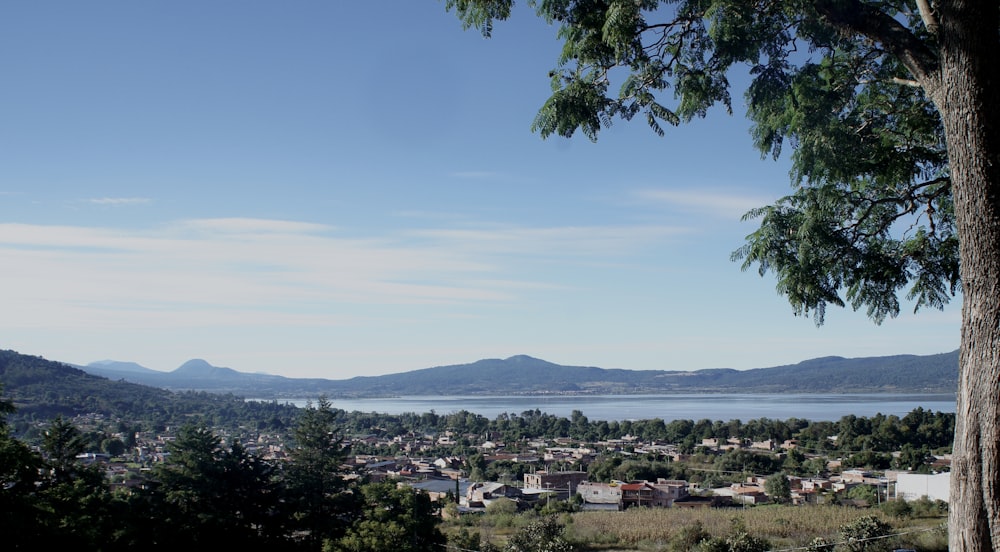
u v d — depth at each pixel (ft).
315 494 118.01
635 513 150.41
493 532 135.74
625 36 21.71
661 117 23.32
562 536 110.22
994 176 15.26
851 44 23.52
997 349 14.98
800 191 24.67
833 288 25.57
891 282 26.48
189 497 106.52
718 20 21.24
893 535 90.33
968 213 15.60
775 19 22.22
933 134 24.17
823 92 22.89
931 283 26.96
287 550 116.26
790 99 22.97
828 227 24.35
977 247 15.43
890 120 24.94
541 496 199.41
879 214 25.81
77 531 73.56
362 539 97.66
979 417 15.19
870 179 25.40
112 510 92.48
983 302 15.28
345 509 120.67
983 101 15.46
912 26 22.81
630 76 23.26
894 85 24.52
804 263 23.35
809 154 23.18
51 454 93.76
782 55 22.58
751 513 138.51
